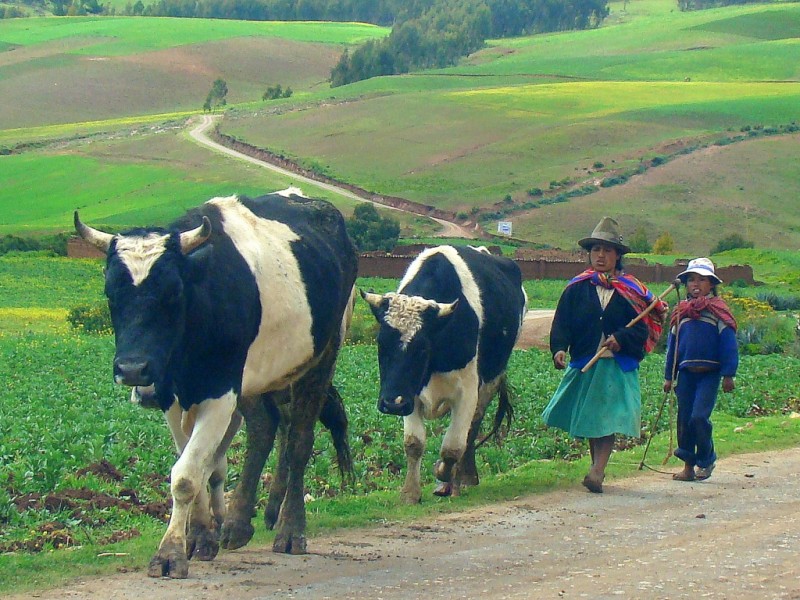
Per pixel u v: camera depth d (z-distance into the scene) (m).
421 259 12.30
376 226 77.69
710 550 8.80
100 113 180.00
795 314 48.62
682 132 122.94
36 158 132.88
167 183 115.06
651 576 7.91
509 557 8.61
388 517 10.29
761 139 118.88
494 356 12.57
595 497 11.44
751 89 155.75
